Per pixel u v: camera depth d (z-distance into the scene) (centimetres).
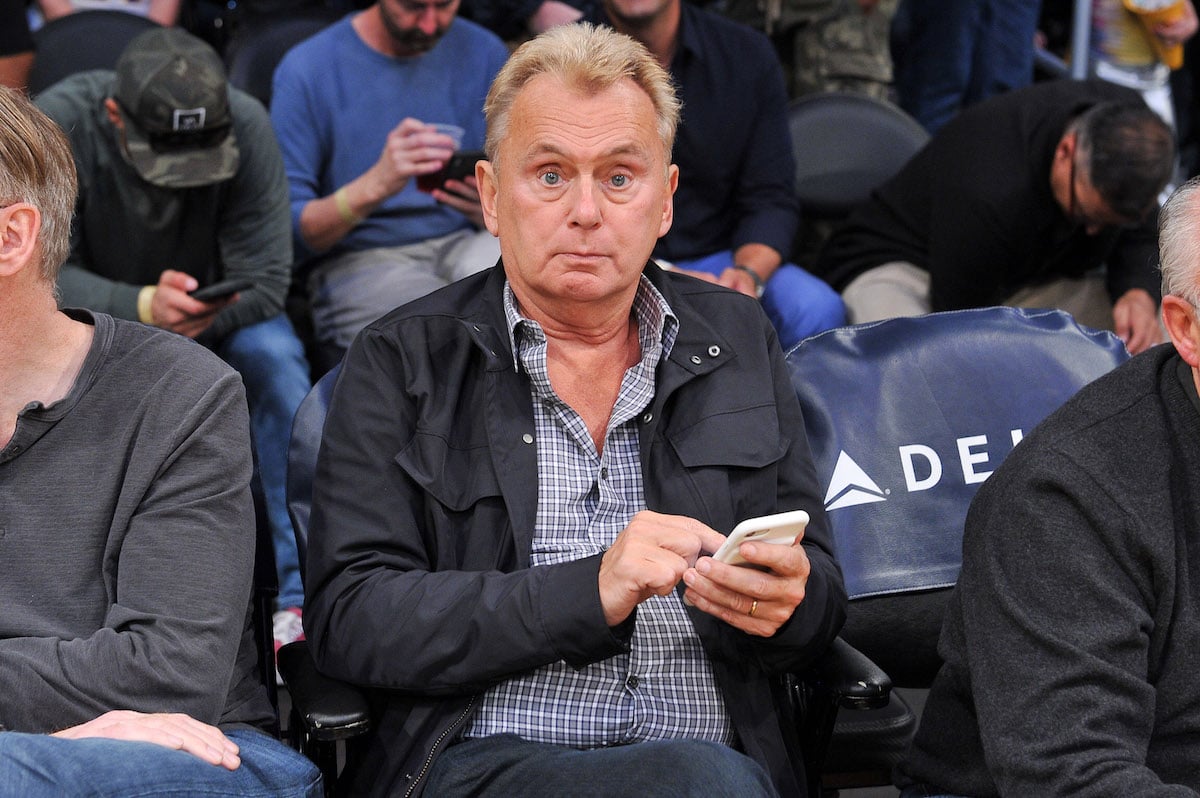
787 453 276
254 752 237
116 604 239
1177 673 227
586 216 257
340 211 467
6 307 236
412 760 250
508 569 260
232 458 249
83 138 417
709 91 504
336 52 492
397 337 271
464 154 452
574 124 258
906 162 532
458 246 489
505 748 247
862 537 302
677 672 261
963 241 472
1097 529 226
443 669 245
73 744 217
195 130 411
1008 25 664
